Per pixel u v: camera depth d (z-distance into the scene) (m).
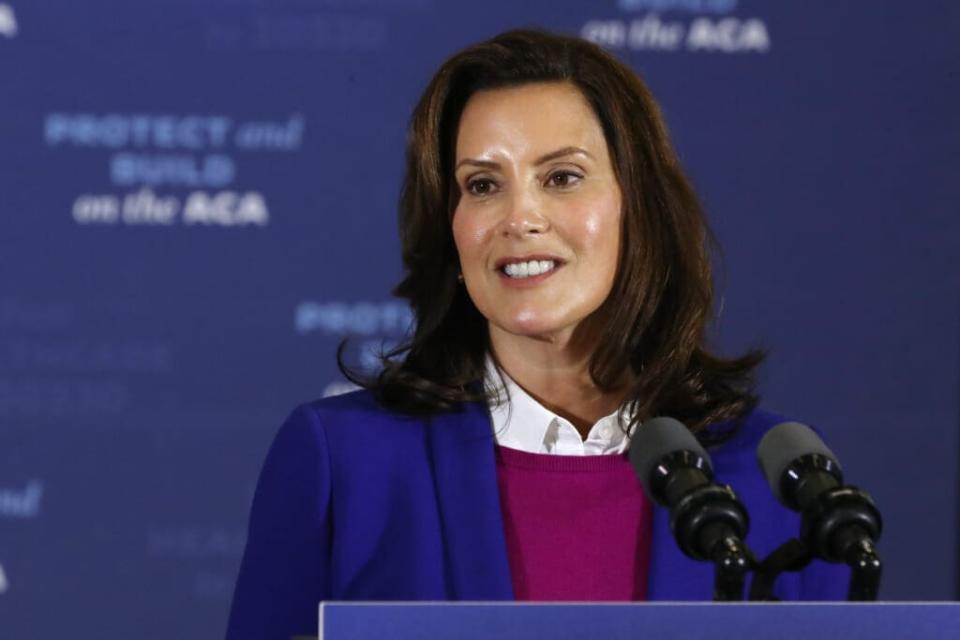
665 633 4.45
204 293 13.09
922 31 13.17
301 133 13.05
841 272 13.19
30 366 13.02
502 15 13.05
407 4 13.05
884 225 13.20
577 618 4.45
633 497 6.50
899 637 4.46
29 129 12.96
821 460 5.04
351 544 6.43
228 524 13.14
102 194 13.02
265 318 13.09
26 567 13.07
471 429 6.59
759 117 13.12
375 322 13.09
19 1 12.95
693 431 6.65
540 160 6.30
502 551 6.27
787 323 13.17
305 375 13.09
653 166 6.59
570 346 6.60
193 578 13.14
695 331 6.71
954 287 13.22
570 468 6.52
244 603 6.59
